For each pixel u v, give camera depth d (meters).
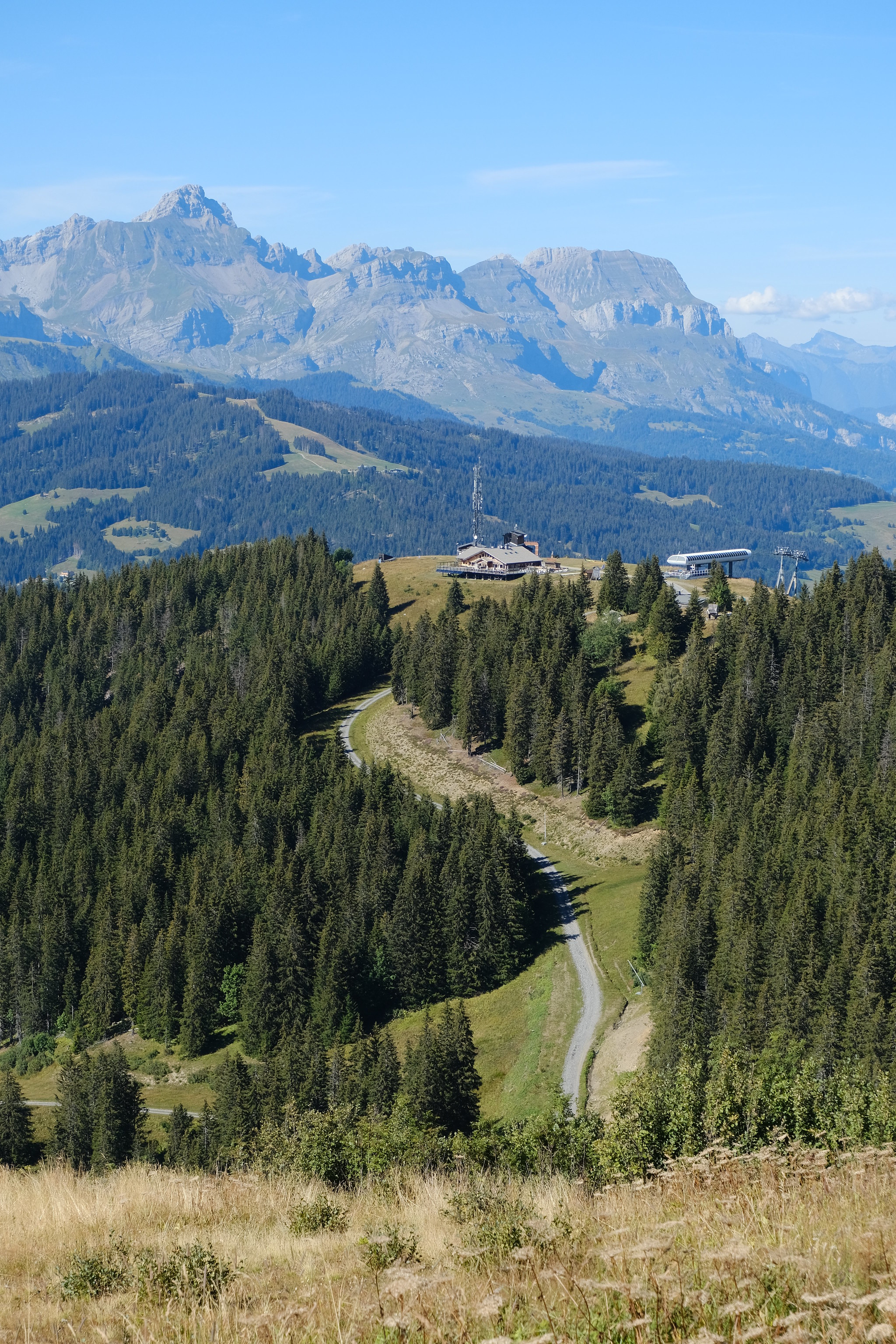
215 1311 19.42
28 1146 109.75
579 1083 104.19
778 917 115.56
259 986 139.88
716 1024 103.75
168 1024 145.88
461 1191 28.12
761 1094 39.97
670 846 140.88
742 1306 14.95
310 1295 19.98
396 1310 17.67
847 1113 39.41
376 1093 98.62
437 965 140.50
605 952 135.75
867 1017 98.94
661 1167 35.69
